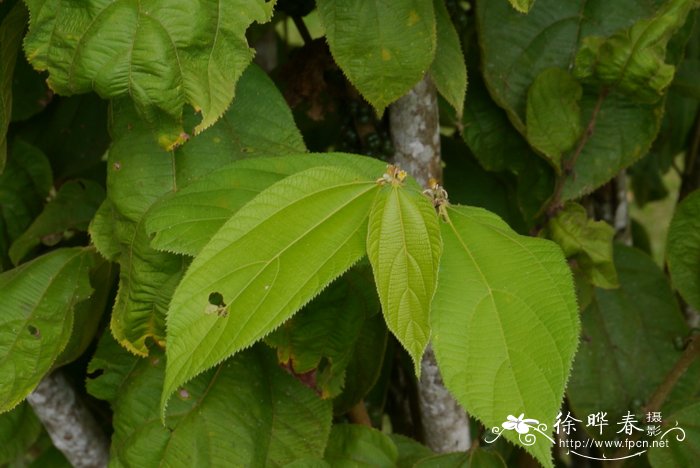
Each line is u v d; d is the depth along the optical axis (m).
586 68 1.34
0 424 1.43
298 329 1.29
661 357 1.51
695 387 1.49
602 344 1.50
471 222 1.12
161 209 1.16
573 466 1.86
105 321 1.46
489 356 1.08
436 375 1.41
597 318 1.51
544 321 1.08
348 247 1.09
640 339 1.51
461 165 1.53
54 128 1.45
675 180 4.25
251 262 1.08
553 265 1.10
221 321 1.07
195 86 1.11
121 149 1.23
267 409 1.31
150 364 1.31
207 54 1.11
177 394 1.30
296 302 1.07
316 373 1.33
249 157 1.24
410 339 1.07
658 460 1.38
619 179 1.62
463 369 1.08
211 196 1.16
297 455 1.31
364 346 1.37
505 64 1.36
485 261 1.10
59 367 1.42
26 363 1.28
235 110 1.24
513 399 1.07
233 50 1.12
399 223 1.08
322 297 1.29
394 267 1.08
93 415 1.56
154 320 1.23
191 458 1.28
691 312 1.77
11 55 1.24
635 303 1.52
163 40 1.10
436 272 1.08
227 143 1.24
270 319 1.07
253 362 1.33
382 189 1.10
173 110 1.11
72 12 1.10
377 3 1.22
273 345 1.29
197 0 1.10
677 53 1.36
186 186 1.17
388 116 1.37
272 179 1.16
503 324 1.08
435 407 1.43
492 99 1.40
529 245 1.11
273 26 1.63
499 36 1.36
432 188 1.13
